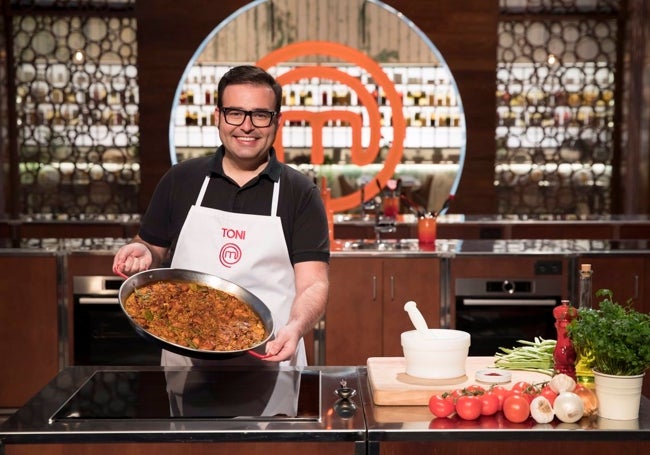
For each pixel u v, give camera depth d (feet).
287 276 8.47
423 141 28.35
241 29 27.61
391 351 15.46
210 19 26.94
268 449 5.73
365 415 6.10
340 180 28.43
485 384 6.68
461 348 6.85
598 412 6.16
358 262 15.38
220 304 7.40
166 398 6.39
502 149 28.68
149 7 26.81
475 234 21.31
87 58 27.84
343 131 28.27
